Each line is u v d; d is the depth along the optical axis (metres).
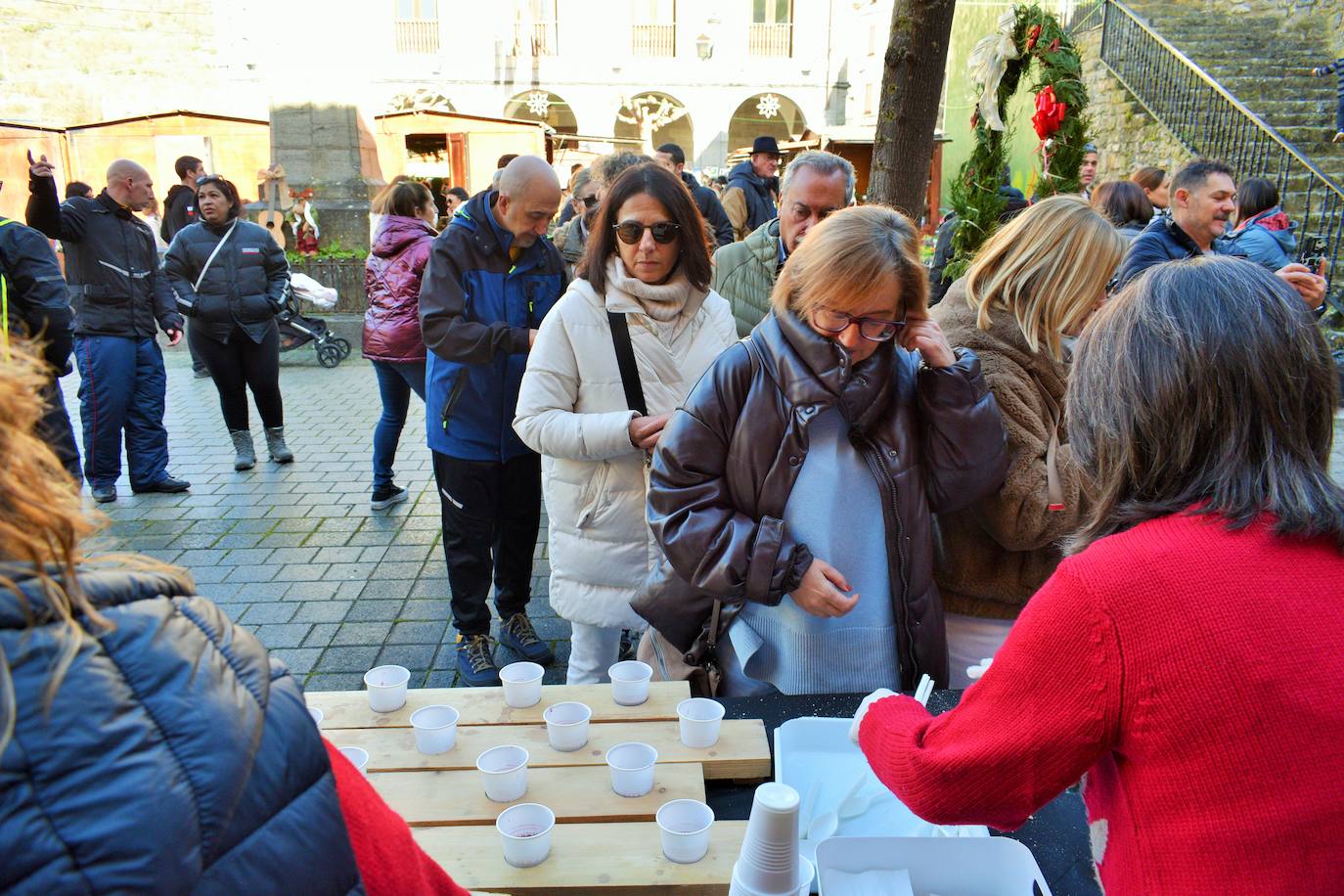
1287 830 0.86
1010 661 1.01
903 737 1.14
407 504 5.33
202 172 9.25
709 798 1.60
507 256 3.15
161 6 25.33
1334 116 10.89
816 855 1.33
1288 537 0.94
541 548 4.78
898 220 1.81
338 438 6.88
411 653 3.56
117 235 5.12
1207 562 0.93
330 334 10.01
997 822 1.04
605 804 1.50
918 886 1.33
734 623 2.00
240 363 5.88
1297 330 0.97
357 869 0.73
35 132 16.91
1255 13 13.40
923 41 3.18
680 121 28.78
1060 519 1.91
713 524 1.87
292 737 0.70
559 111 28.20
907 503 1.88
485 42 25.28
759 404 1.87
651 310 2.55
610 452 2.48
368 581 4.22
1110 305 1.07
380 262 4.70
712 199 5.50
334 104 12.05
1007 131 3.28
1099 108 14.03
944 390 1.83
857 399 1.85
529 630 3.53
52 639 0.60
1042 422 1.97
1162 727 0.90
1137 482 1.02
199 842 0.61
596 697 1.84
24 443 0.63
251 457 6.03
